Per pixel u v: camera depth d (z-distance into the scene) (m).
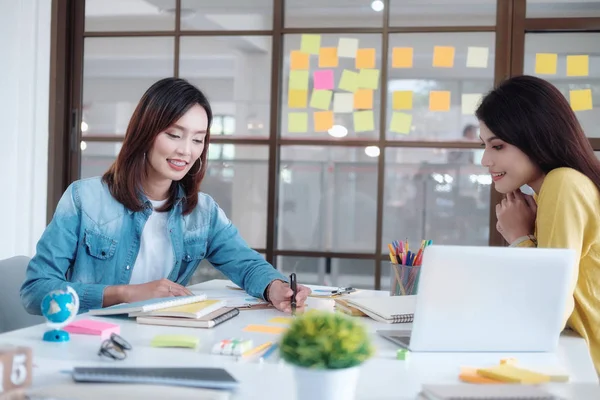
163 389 0.88
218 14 3.00
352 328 0.83
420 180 2.88
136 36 3.05
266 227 2.97
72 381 0.94
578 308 1.45
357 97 2.91
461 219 2.86
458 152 2.85
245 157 2.99
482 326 1.18
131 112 3.06
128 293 1.56
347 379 0.82
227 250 1.89
